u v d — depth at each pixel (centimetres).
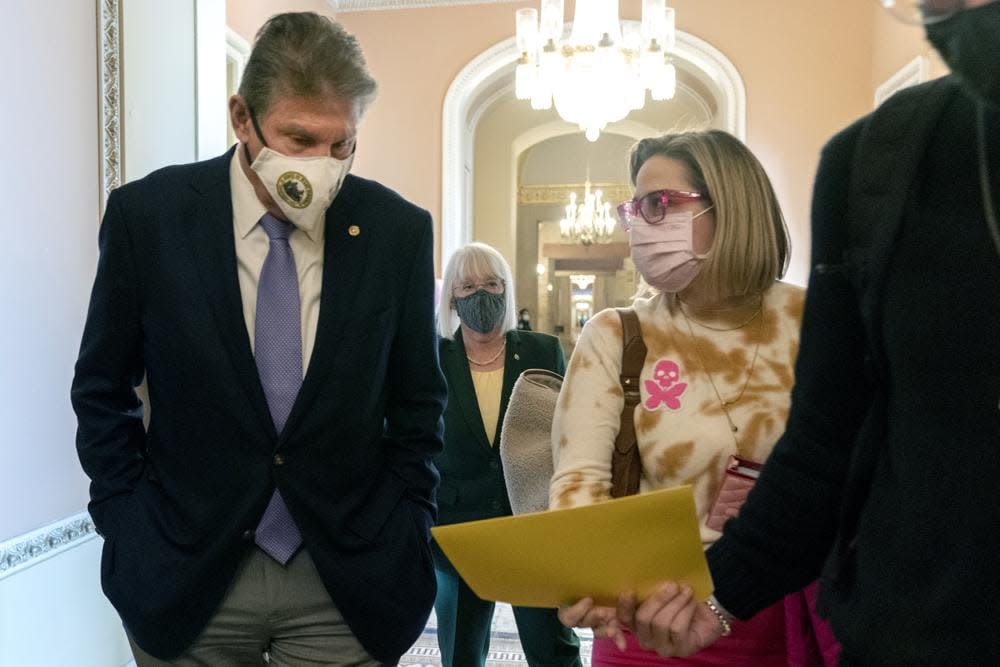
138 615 125
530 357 243
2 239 199
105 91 239
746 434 117
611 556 80
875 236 63
